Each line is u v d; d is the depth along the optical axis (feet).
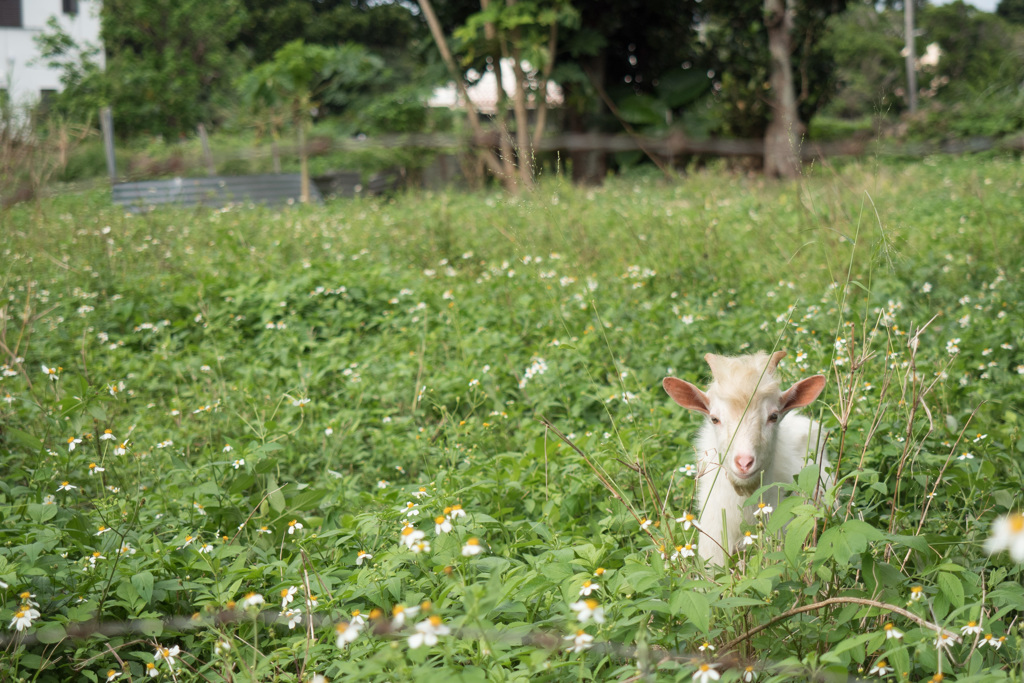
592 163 93.20
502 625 11.16
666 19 100.83
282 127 83.92
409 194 66.59
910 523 14.32
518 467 16.74
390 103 96.43
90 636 12.41
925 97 145.38
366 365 25.95
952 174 62.59
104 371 25.64
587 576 11.23
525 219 31.17
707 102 105.50
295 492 16.35
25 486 17.46
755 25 101.96
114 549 14.40
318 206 64.03
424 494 14.67
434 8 94.63
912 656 10.82
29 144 24.20
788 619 10.69
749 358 14.29
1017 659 10.57
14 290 29.94
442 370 25.14
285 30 165.17
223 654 10.85
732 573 11.39
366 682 10.59
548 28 82.28
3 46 115.24
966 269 31.04
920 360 21.34
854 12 165.78
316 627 12.62
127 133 109.29
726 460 13.38
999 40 155.63
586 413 22.45
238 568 13.43
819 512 9.86
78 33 118.11
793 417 16.43
